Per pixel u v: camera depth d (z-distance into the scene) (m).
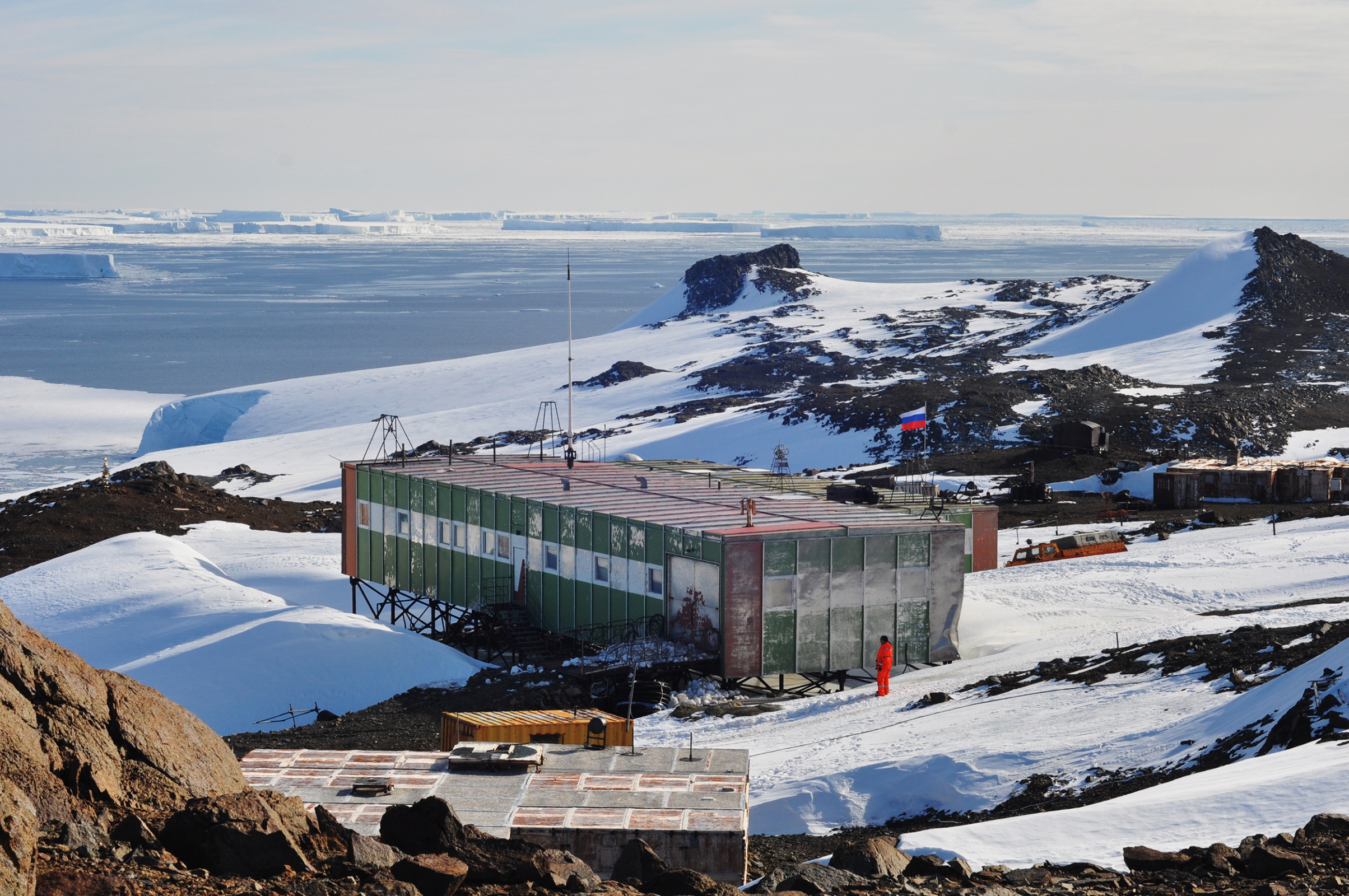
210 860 13.01
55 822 12.75
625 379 196.38
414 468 70.88
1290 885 15.09
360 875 12.82
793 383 182.88
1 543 88.50
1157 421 128.38
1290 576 58.22
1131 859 17.64
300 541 89.38
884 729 38.56
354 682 53.16
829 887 15.98
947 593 52.88
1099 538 71.19
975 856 19.59
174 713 16.20
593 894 13.50
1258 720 29.44
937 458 122.31
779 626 50.69
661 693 49.12
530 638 58.72
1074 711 36.09
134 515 95.69
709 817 20.19
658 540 53.09
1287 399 138.75
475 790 21.38
